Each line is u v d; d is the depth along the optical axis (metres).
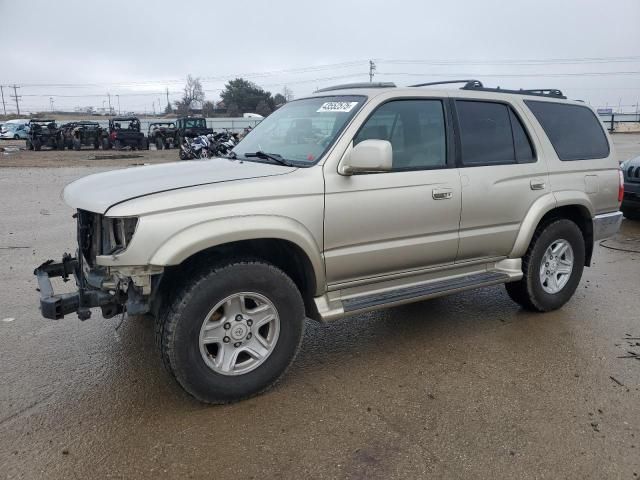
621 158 20.39
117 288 3.14
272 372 3.44
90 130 32.28
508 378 3.73
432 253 4.05
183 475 2.71
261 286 3.32
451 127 4.14
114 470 2.74
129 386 3.56
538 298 4.80
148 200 2.99
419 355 4.09
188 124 33.69
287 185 3.34
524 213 4.53
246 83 82.69
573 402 3.41
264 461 2.82
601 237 5.23
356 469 2.77
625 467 2.79
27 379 3.63
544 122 4.79
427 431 3.09
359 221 3.61
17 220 9.04
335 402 3.41
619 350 4.18
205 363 3.22
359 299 3.79
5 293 5.29
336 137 3.61
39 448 2.90
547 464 2.81
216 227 3.09
